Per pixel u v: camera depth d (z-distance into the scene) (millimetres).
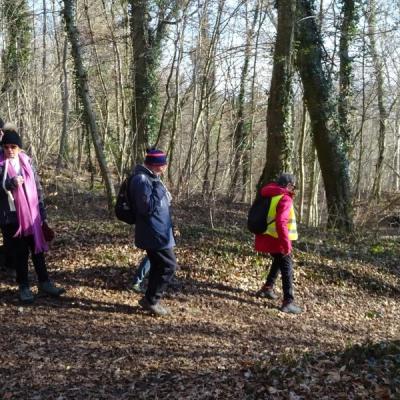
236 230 10289
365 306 8141
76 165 21062
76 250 8141
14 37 18391
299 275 8648
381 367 4348
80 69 10016
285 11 11062
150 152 6094
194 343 5617
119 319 6168
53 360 4961
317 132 12812
